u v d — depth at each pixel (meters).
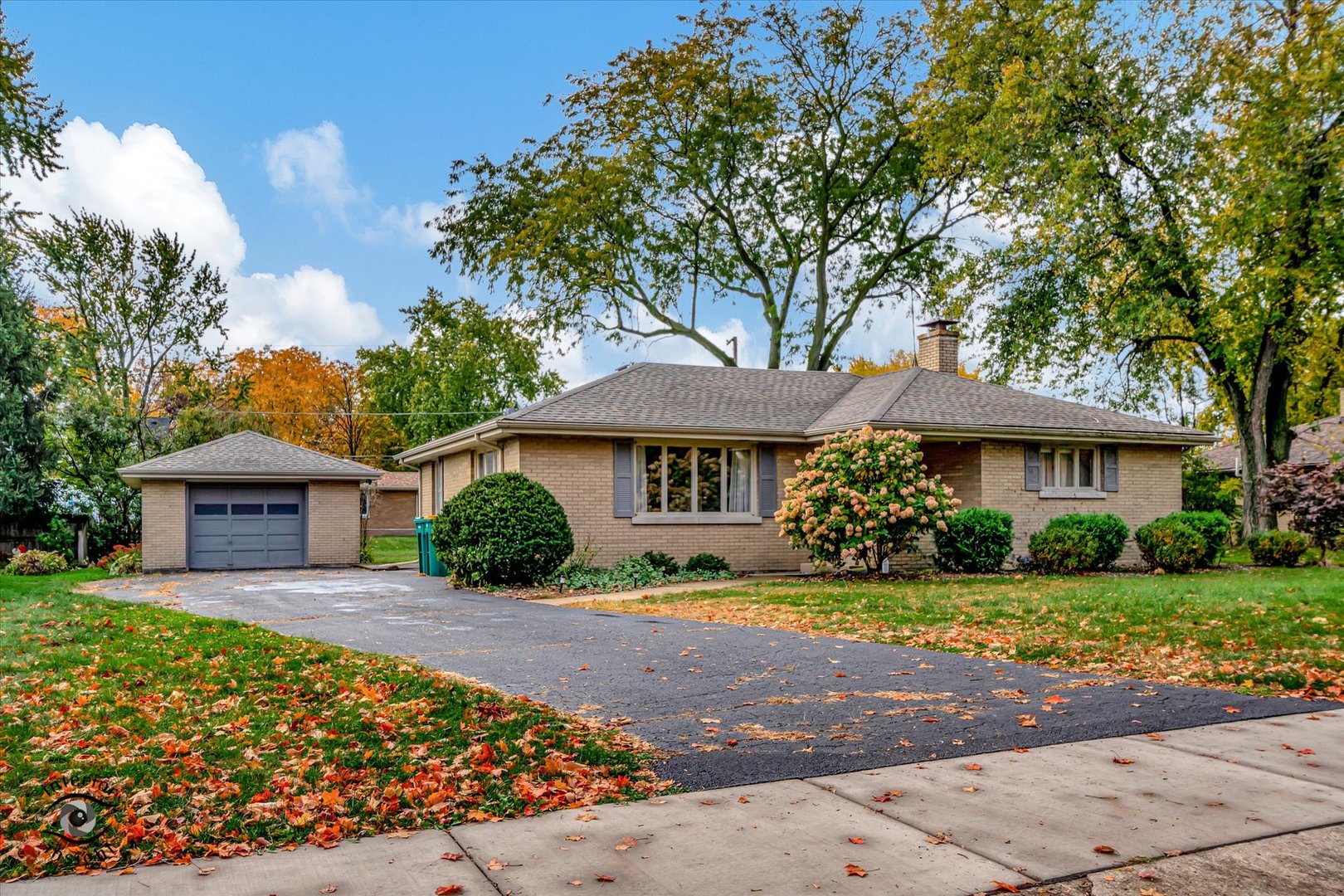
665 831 4.23
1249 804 4.59
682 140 30.81
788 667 8.26
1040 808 4.52
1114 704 6.76
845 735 5.92
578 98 29.48
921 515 15.91
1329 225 21.31
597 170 29.47
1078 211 23.25
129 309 31.50
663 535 19.05
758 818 4.39
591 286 32.25
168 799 4.60
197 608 13.95
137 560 24.06
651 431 18.47
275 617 12.59
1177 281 24.08
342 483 26.00
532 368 46.12
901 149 31.27
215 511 24.78
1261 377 24.06
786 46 30.05
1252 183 21.39
